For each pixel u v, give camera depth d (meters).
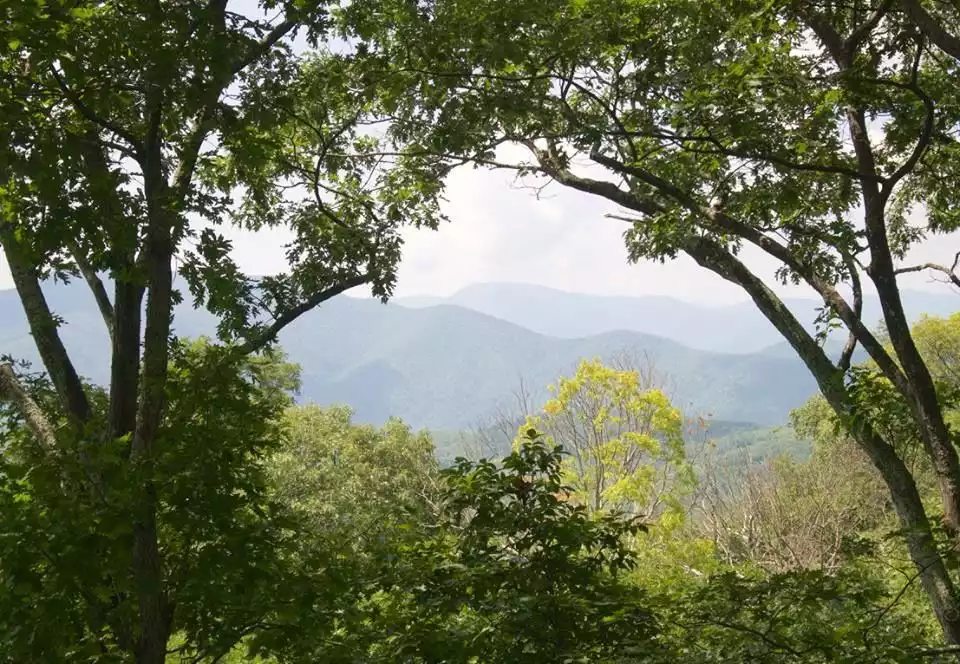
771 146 7.59
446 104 8.22
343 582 5.07
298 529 5.06
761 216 8.84
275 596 4.83
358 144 10.41
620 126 8.05
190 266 5.56
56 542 4.19
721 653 5.46
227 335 7.28
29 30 4.68
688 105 7.43
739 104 7.46
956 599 7.53
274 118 5.68
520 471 5.92
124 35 4.91
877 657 4.98
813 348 9.24
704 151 7.52
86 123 5.85
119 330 5.43
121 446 4.41
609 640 5.55
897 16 8.34
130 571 4.59
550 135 9.01
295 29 6.66
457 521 5.93
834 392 8.99
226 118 5.41
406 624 5.54
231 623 4.92
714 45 8.13
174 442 4.89
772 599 5.64
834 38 8.32
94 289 6.32
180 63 5.07
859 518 21.59
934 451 8.00
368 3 7.86
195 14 4.97
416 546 5.94
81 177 5.08
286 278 8.73
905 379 8.44
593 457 20.30
